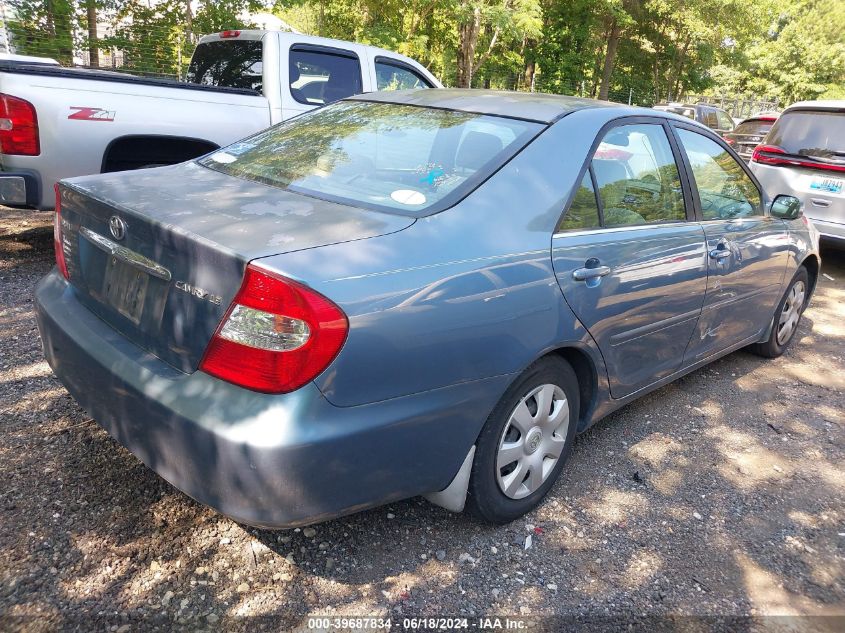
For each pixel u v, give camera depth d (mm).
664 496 3145
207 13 13727
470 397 2359
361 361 2041
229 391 2027
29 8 12266
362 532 2670
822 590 2617
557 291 2613
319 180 2707
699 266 3498
